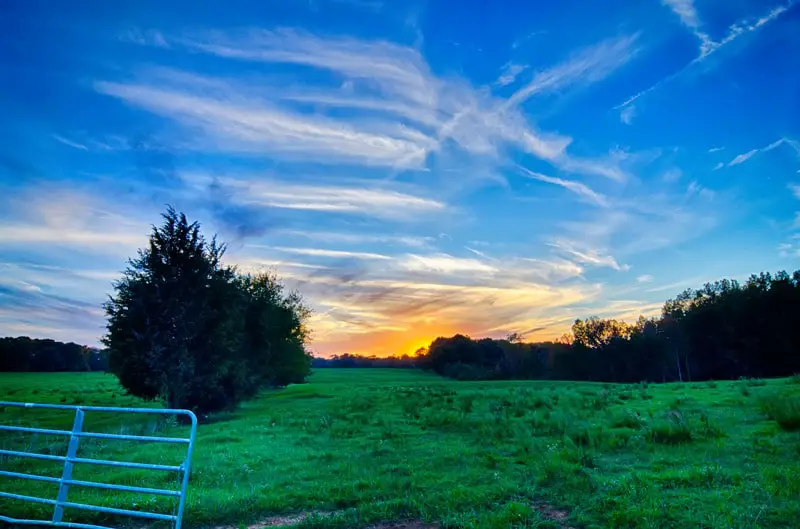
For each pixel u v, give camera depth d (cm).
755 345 7794
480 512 821
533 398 2523
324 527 775
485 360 11538
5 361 10025
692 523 727
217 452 1441
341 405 2973
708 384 3186
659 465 1070
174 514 827
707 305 8631
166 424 2248
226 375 3003
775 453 1122
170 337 2812
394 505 856
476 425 1769
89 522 818
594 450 1255
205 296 2912
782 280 7725
